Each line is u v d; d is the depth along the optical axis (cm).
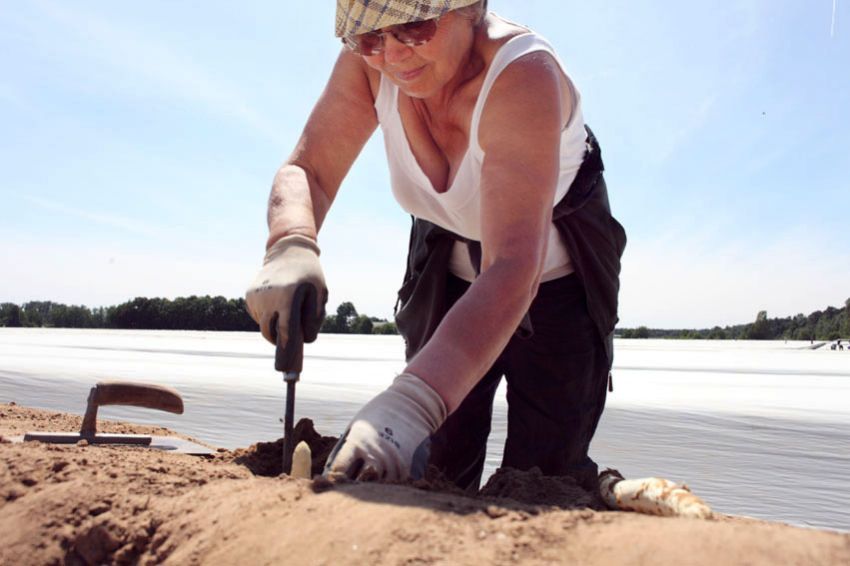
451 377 158
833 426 576
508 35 197
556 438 266
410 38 184
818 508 336
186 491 156
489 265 172
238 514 134
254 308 187
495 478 196
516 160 178
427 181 227
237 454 252
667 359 1825
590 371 268
